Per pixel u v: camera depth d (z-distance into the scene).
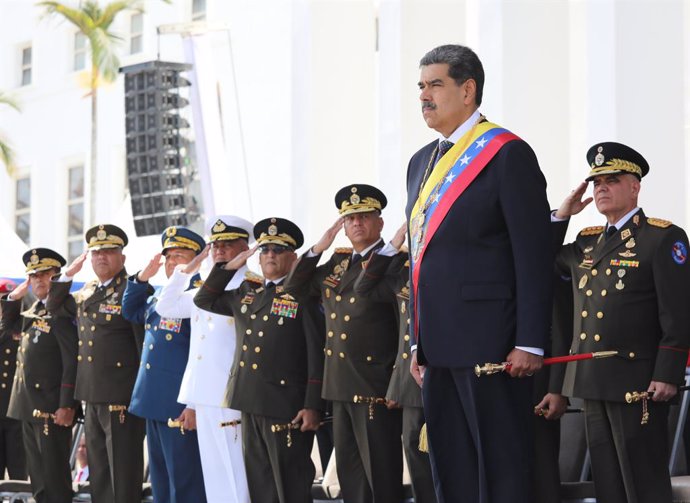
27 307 16.59
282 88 18.09
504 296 5.91
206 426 10.23
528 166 5.97
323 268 9.63
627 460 7.41
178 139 17.36
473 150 6.05
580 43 13.50
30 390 12.39
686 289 7.38
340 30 16.34
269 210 17.95
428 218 6.11
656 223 7.60
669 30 11.67
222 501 10.20
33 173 37.09
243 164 17.17
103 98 35.53
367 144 16.28
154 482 10.90
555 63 13.23
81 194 36.12
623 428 7.42
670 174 11.60
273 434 9.70
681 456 9.25
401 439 9.25
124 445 11.27
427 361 6.07
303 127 16.12
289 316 9.83
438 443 6.09
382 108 14.80
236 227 10.59
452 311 5.96
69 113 36.31
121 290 11.45
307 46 16.19
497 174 5.96
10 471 13.74
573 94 13.52
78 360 11.62
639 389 7.39
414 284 6.14
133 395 10.83
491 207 5.95
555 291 8.21
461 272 5.97
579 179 13.38
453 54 6.19
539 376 8.46
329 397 9.27
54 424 12.37
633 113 11.59
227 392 9.95
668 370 7.26
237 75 18.80
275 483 9.82
